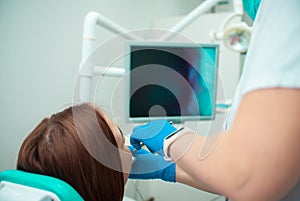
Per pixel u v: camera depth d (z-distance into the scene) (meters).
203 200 1.45
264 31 0.41
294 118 0.35
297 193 0.49
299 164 0.36
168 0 2.04
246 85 0.41
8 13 1.20
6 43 1.21
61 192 0.47
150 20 1.93
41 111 1.39
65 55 1.46
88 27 0.88
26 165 0.57
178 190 1.58
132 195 1.67
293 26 0.38
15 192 0.49
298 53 0.37
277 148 0.35
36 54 1.33
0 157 1.25
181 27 1.07
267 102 0.36
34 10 1.29
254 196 0.37
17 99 1.28
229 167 0.39
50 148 0.55
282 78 0.36
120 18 1.73
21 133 1.32
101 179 0.57
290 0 0.39
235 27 0.97
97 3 1.58
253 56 0.44
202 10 1.06
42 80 1.37
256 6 0.71
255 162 0.36
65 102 1.49
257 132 0.36
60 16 1.41
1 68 1.21
